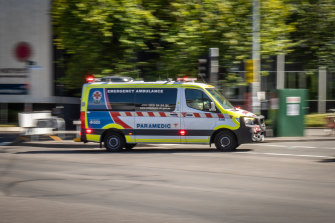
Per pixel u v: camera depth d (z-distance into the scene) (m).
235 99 37.84
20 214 8.92
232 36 25.73
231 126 18.78
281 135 24.53
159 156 17.64
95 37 26.05
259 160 16.27
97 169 14.44
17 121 35.16
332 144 21.81
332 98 41.41
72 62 28.08
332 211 8.95
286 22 31.11
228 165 15.09
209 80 22.86
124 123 19.69
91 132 20.09
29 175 13.40
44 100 34.72
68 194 10.70
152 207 9.34
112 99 19.92
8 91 35.19
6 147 22.06
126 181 12.27
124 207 9.37
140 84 19.73
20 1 34.56
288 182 12.02
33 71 34.66
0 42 34.97
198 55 25.89
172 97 19.39
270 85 40.88
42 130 24.36
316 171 13.81
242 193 10.66
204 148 20.67
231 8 25.67
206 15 25.72
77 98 37.56
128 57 26.08
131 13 24.81
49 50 34.66
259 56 24.94
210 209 9.15
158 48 26.38
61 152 19.83
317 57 32.50
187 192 10.80
